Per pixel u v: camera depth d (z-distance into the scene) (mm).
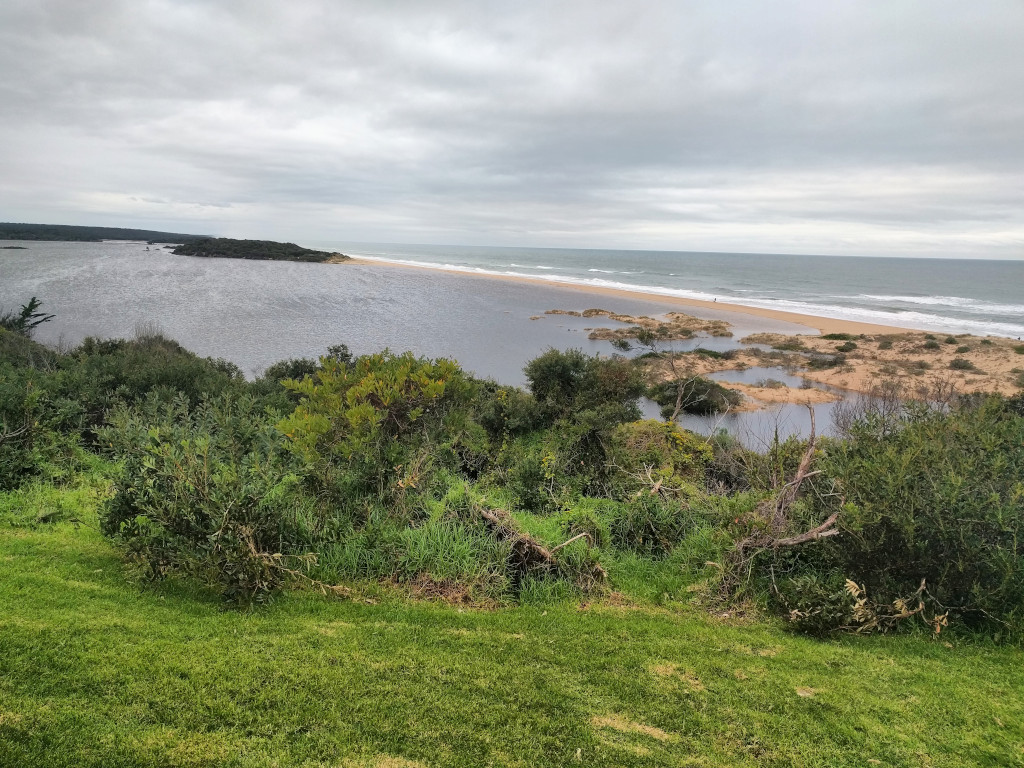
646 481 6922
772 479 5738
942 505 4297
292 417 5902
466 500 5641
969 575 4281
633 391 14422
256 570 4141
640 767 2830
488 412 10938
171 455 4645
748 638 4211
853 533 4500
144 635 3553
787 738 3090
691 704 3338
